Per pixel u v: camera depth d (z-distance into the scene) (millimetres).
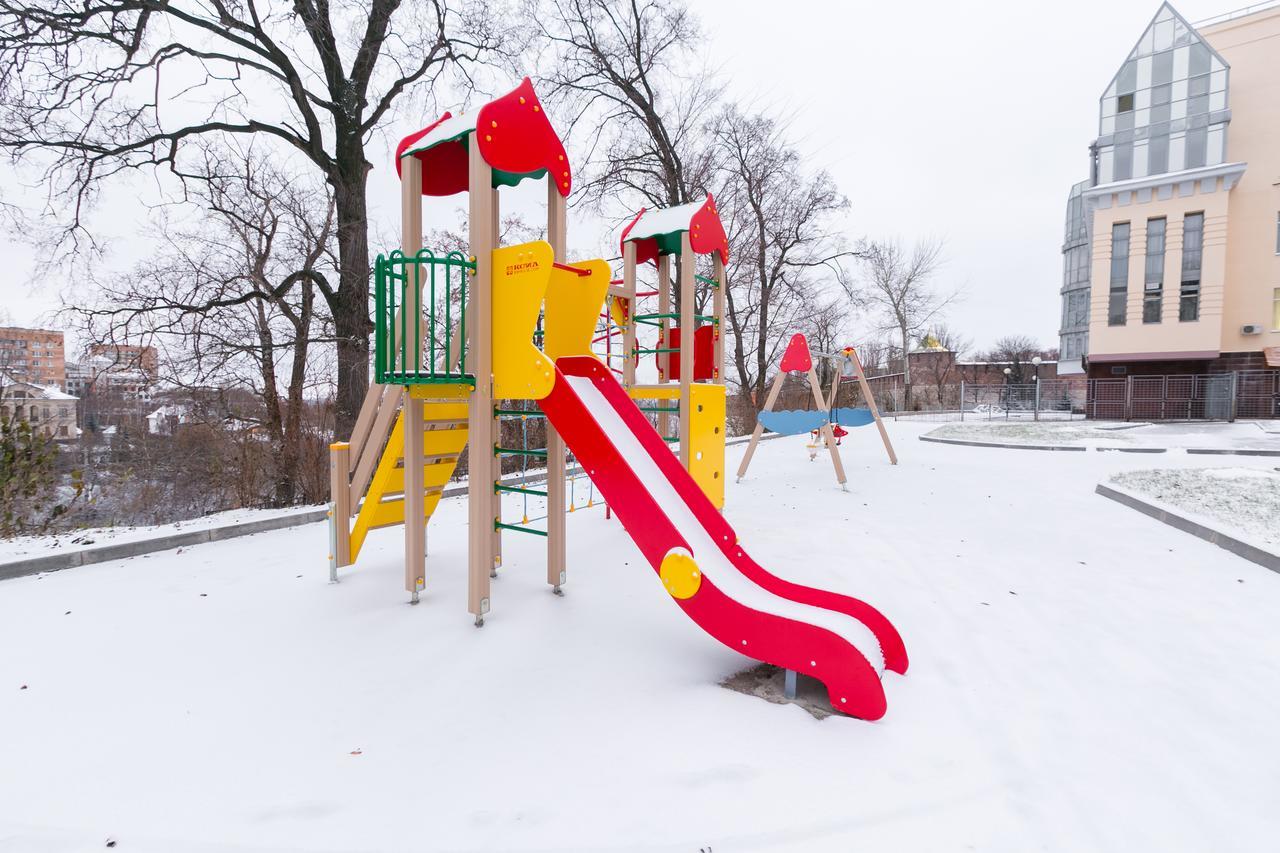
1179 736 2031
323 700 2316
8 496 5621
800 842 1535
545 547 4680
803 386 24438
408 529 3412
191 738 2064
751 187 20109
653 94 16453
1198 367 21469
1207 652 2707
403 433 3711
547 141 3488
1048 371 45000
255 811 1688
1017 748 1960
